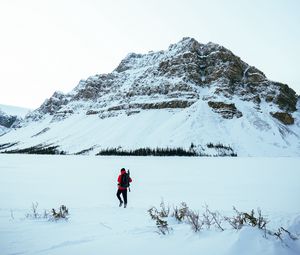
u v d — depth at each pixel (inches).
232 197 617.9
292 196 626.5
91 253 192.5
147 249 195.3
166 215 331.3
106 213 386.6
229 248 175.5
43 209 448.1
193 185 892.0
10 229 270.7
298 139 6368.1
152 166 2094.0
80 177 1227.2
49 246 211.5
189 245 195.0
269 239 194.2
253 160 3043.8
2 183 930.1
